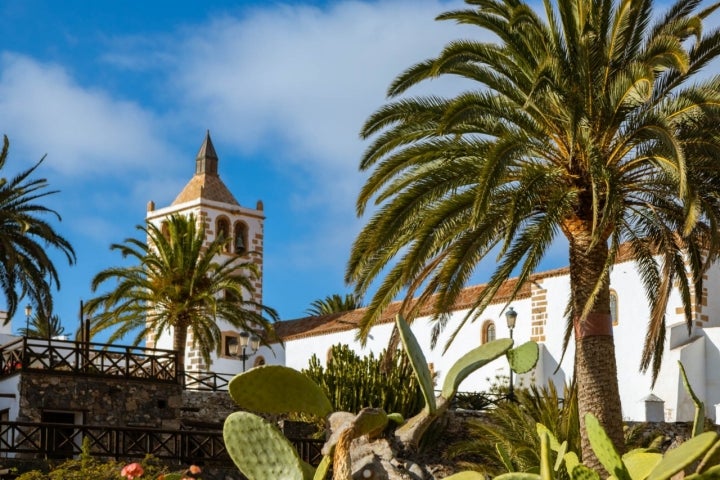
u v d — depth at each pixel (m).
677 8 19.27
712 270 39.41
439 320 20.55
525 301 41.69
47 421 25.95
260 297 62.69
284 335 53.62
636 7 18.67
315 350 51.09
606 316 19.36
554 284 40.59
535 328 40.94
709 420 28.53
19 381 25.62
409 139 20.17
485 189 17.11
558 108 18.83
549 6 19.11
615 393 19.09
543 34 18.73
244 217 63.59
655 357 20.98
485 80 19.12
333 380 27.72
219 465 22.48
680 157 16.52
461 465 22.03
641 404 37.75
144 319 42.44
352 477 6.19
